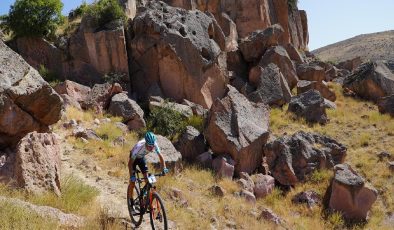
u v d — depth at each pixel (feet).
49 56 78.33
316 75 93.20
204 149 54.24
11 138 33.65
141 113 62.18
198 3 110.83
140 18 76.74
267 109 60.39
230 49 102.06
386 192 51.06
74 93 64.64
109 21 77.87
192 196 39.22
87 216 26.20
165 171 23.85
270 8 126.41
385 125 70.18
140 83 76.48
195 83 74.43
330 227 43.09
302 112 72.84
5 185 26.86
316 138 56.29
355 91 92.12
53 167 28.84
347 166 48.88
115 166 41.73
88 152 44.50
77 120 55.52
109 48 75.41
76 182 31.45
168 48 73.77
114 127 55.21
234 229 34.12
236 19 116.06
